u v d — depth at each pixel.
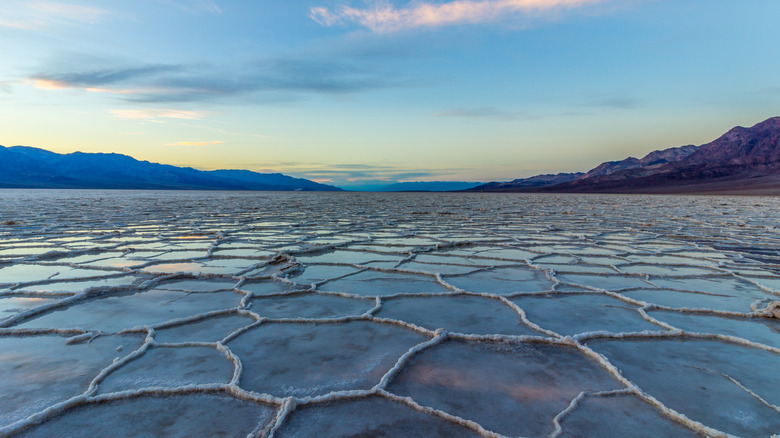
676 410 1.79
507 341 2.60
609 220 12.15
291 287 4.04
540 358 2.35
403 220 12.02
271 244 6.96
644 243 7.30
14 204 20.05
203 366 2.24
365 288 4.04
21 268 4.88
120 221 11.43
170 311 3.24
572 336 2.62
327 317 3.09
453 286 4.04
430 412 1.76
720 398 1.90
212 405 1.83
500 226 10.31
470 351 2.45
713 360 2.33
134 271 4.69
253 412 1.77
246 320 3.04
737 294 3.84
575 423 1.68
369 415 1.74
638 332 2.72
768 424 1.69
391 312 3.23
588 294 3.80
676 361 2.31
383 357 2.37
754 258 5.77
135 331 2.77
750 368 2.22
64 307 3.33
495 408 1.80
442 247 6.78
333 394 1.88
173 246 6.71
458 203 24.56
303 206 20.30
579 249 6.57
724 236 8.37
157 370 2.18
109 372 2.14
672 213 15.32
